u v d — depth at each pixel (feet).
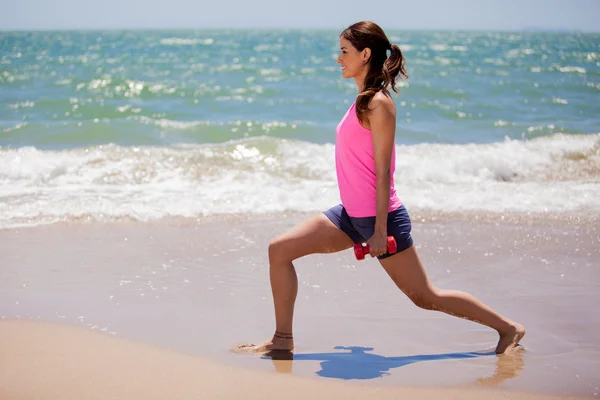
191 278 15.92
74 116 43.60
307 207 23.38
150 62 88.22
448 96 58.34
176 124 38.27
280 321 11.49
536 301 14.60
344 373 10.64
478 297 14.82
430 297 11.27
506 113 50.21
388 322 13.35
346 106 50.72
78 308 13.67
